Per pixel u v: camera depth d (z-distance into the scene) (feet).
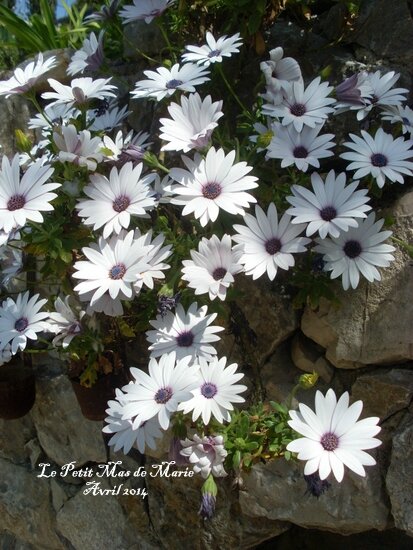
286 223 1.44
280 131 1.52
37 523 2.35
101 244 1.48
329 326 1.60
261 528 1.89
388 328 1.53
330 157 1.66
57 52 2.13
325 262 1.47
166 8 1.71
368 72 1.67
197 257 1.43
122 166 1.58
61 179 1.59
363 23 1.70
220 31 1.78
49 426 2.22
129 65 2.04
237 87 1.77
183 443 1.43
